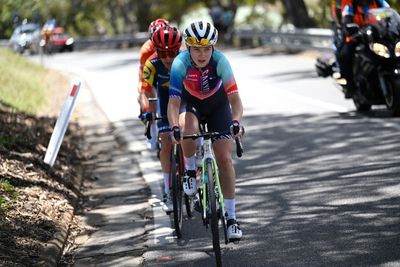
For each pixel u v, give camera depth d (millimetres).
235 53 69875
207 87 16438
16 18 44156
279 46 68375
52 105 42312
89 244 18125
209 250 16406
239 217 18594
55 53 98250
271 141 27156
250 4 93875
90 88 50562
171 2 120312
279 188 20750
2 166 21938
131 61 71812
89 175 25375
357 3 29219
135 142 30375
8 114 30328
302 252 15484
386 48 27391
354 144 24969
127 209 20875
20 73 50938
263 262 15172
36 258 16125
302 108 33562
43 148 26438
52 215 19391
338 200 18906
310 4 84438
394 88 27828
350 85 30219
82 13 116000
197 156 17094
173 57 18609
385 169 21312
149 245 17297
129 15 124500
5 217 18062
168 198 19172
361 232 16281
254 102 36625
